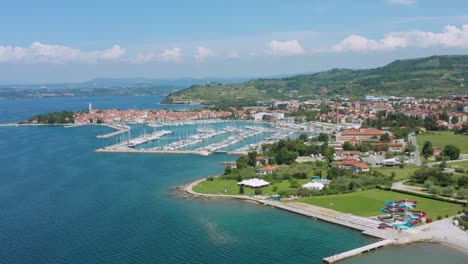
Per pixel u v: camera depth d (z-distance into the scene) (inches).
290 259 7810.0
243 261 7741.1
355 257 7805.1
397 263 7559.1
